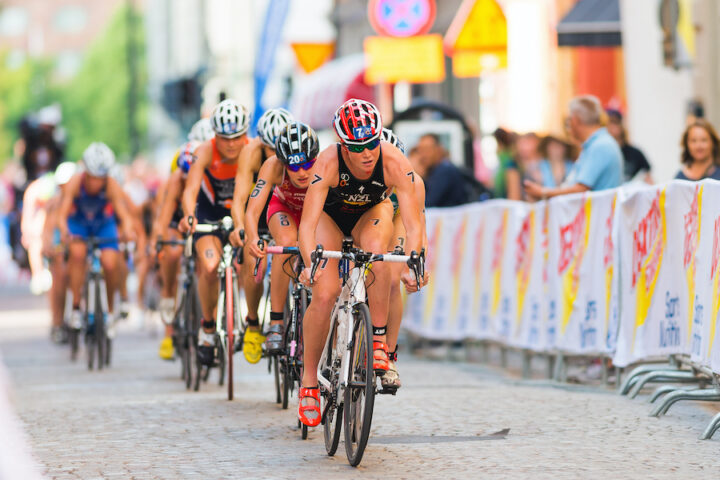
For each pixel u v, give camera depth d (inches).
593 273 1154.7
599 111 1268.5
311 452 845.8
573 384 1202.6
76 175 1531.7
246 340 1085.1
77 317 1552.7
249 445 879.1
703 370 960.3
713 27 1722.4
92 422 1008.9
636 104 1929.1
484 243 1427.2
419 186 882.1
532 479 732.0
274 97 3850.9
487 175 2554.1
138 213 1648.6
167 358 1414.9
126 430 962.7
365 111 786.8
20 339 2000.5
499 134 1740.9
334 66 3046.3
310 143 922.1
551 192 1268.5
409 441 877.2
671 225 1010.1
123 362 1574.8
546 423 945.5
